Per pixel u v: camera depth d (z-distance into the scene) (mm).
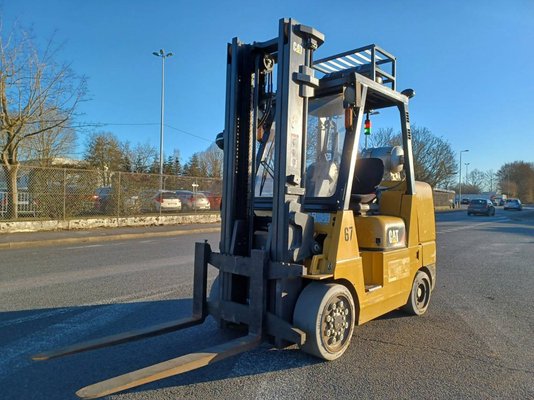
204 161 58625
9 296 6438
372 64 5027
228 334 4723
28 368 3836
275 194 3977
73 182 16688
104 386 2807
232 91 4414
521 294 7262
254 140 4418
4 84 16453
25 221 15023
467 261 11094
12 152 17109
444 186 56062
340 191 4234
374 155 5383
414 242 5418
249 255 4422
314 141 4633
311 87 4094
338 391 3469
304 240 4008
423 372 3902
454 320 5605
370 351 4402
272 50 4469
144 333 3973
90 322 5203
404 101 5387
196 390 3441
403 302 5254
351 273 4180
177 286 7199
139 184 19391
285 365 3973
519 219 33781
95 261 9828
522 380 3766
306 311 3875
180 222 20594
